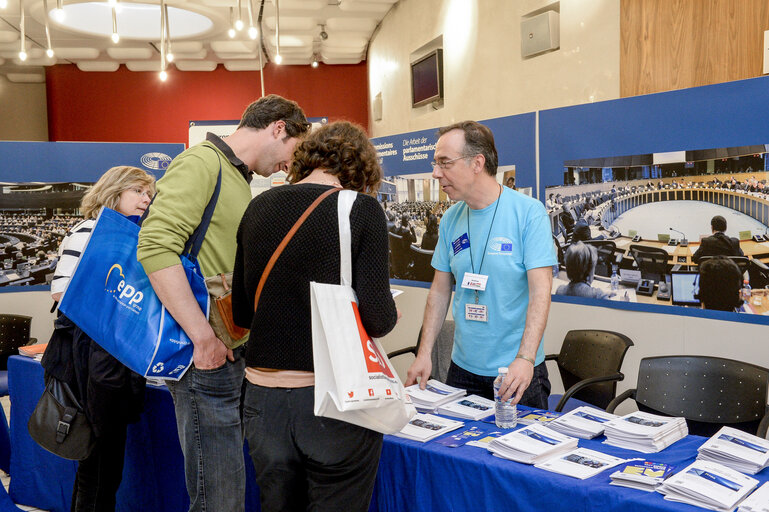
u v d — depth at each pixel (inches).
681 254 109.0
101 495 89.5
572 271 127.3
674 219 109.5
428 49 261.4
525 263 84.5
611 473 61.9
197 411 68.5
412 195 156.1
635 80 143.9
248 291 57.0
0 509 111.3
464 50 224.8
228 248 69.1
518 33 189.9
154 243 62.7
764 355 99.6
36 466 116.8
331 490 55.1
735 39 121.0
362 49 396.5
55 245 205.8
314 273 53.4
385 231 55.4
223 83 437.7
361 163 57.6
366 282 53.6
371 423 52.7
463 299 90.9
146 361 64.7
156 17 314.3
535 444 67.0
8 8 291.4
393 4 305.7
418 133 151.8
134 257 68.2
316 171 57.5
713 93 102.7
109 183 99.7
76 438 86.8
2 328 160.6
